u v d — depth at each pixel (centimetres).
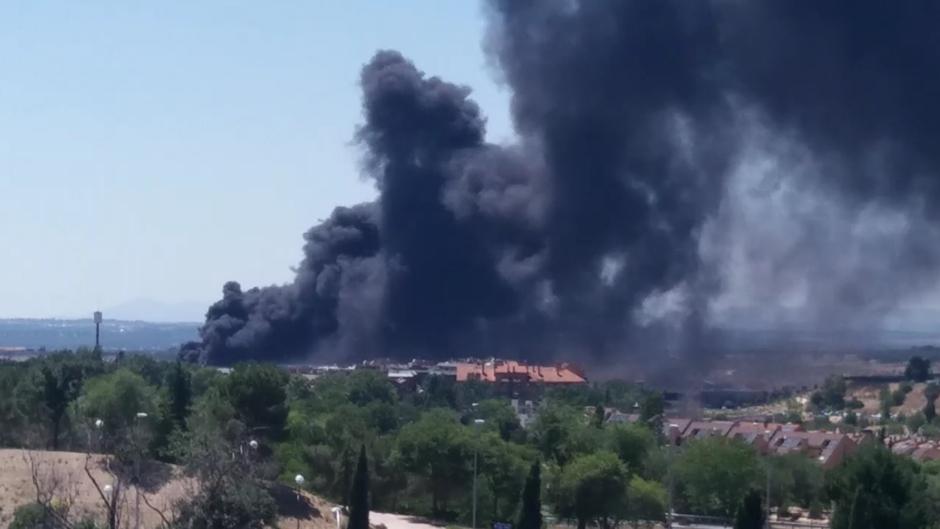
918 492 6819
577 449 9762
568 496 8594
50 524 4878
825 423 15300
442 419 10350
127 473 5681
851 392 18362
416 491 9169
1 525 5678
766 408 17350
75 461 7275
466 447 8994
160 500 5962
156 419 8188
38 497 4862
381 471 9138
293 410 9981
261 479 5594
